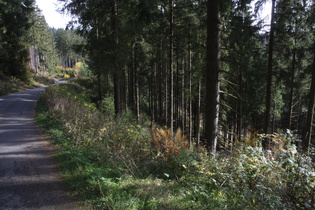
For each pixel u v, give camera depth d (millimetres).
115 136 6348
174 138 6285
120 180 4059
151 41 17094
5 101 15531
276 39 12055
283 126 31953
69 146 5859
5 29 26891
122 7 11234
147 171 4855
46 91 16703
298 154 3832
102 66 12336
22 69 30734
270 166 3938
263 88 19391
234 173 4316
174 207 3322
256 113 24406
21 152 5398
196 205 3414
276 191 3617
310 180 3467
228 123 21078
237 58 8758
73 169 4402
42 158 5043
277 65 14195
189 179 4508
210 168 4684
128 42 12547
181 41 12391
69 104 11070
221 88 11594
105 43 11852
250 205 3420
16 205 3131
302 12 9867
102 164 4855
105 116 10172
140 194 3582
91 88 29438
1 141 6285
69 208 3121
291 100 13969
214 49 5863
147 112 31000
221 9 6102
